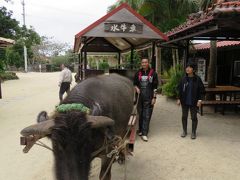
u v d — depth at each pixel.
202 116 10.30
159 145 7.14
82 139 2.82
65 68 12.88
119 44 11.79
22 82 27.50
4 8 32.31
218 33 9.79
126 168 5.79
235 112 10.98
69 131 2.80
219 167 5.87
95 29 8.33
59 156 2.90
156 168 5.84
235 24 6.91
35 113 11.31
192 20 8.44
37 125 2.96
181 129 8.59
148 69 7.68
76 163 2.81
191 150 6.79
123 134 5.07
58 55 69.31
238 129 8.56
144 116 7.58
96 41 11.71
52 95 17.06
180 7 17.58
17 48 51.44
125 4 8.38
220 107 11.73
